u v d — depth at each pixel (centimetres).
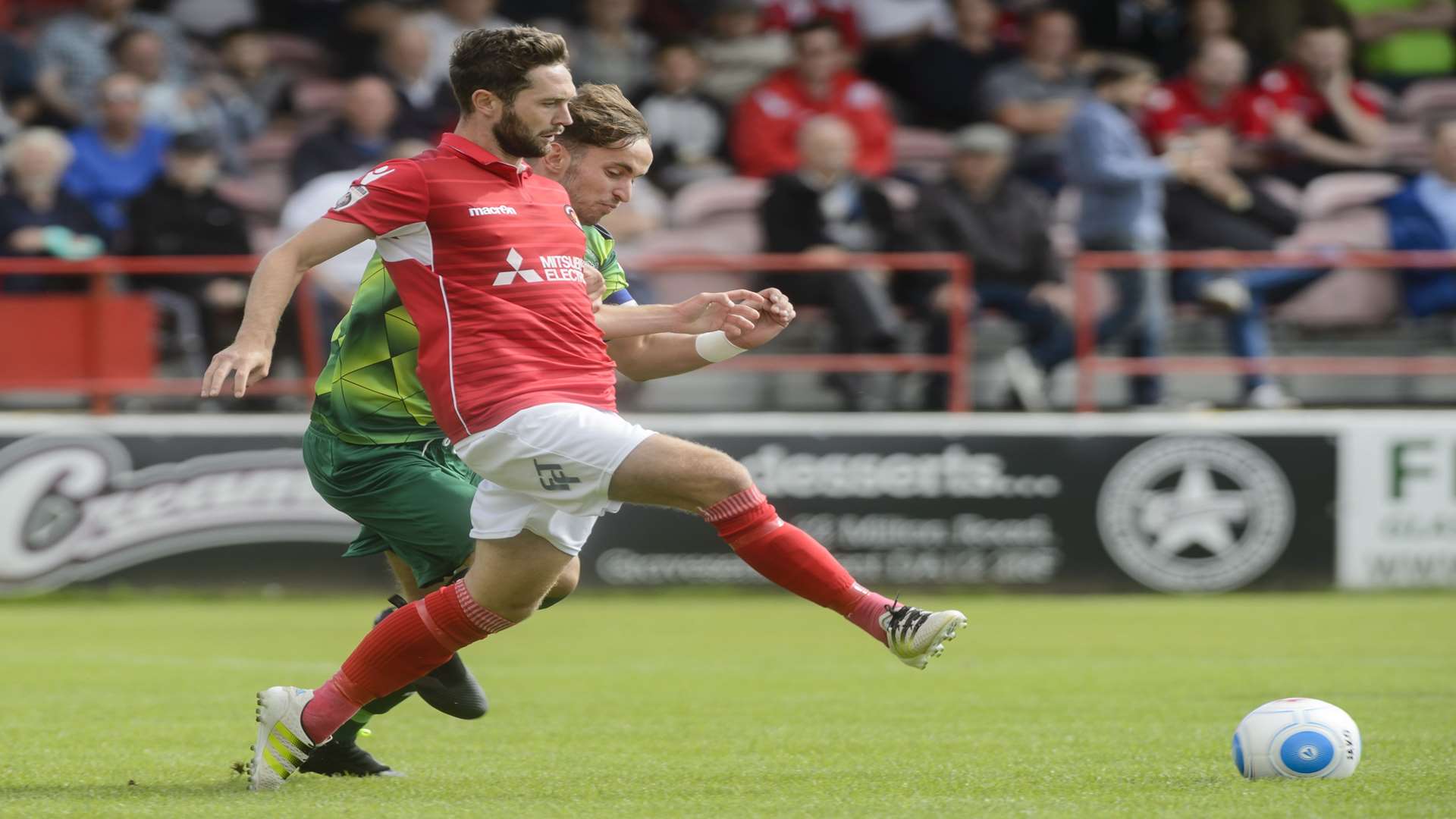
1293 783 1448
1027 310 4034
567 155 1523
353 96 4103
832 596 1407
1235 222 4153
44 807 1355
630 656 2834
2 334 3703
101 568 3688
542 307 1374
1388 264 3981
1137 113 4556
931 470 3853
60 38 4597
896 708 2156
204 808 1343
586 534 1398
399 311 1540
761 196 4162
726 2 4891
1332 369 3991
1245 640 3020
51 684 2420
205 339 3816
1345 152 4688
